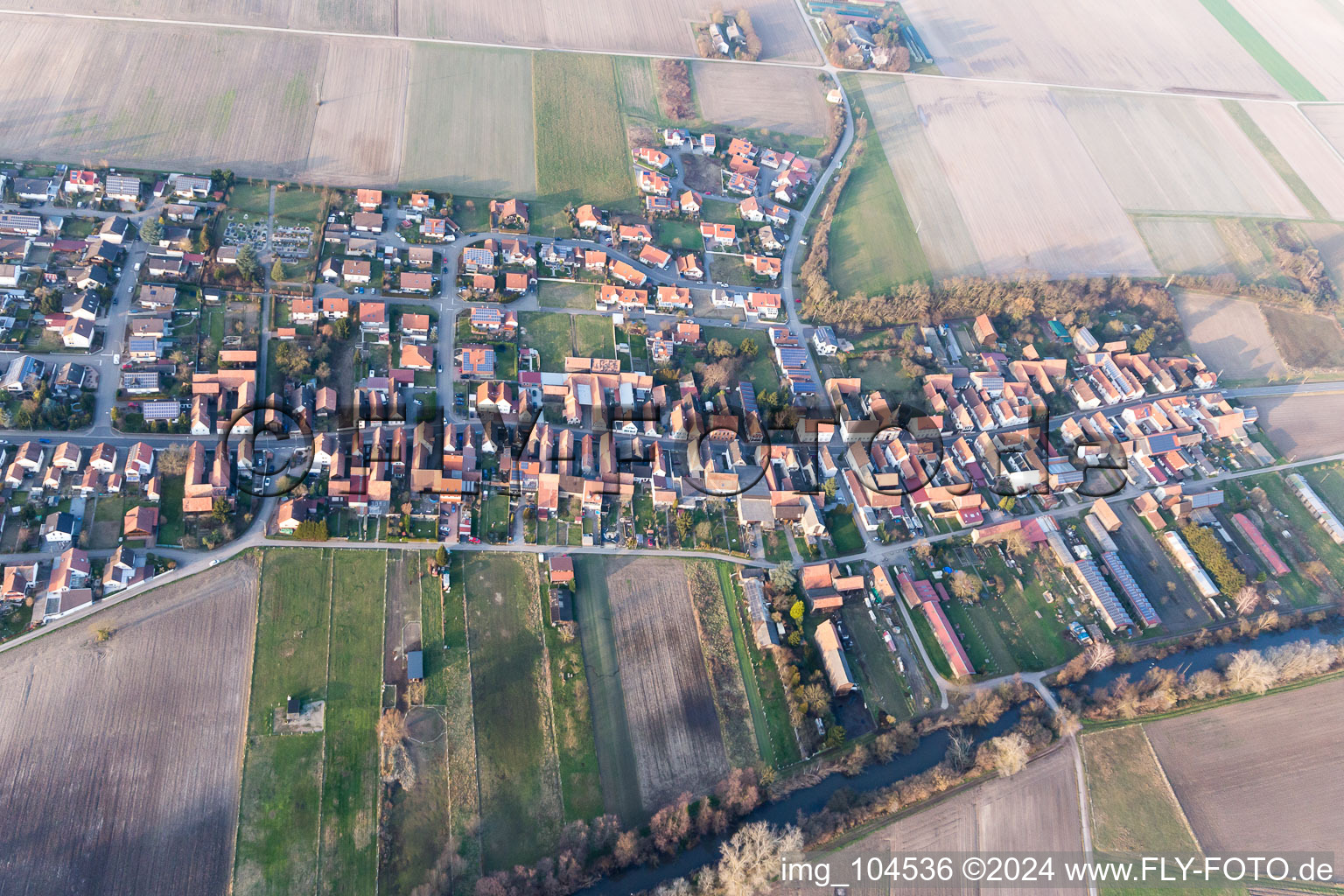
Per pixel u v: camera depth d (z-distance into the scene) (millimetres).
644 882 111562
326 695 120375
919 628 143375
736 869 109250
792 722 129250
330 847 108125
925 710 134375
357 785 113188
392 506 141625
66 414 139250
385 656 125562
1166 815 125938
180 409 145375
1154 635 148375
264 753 113625
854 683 134625
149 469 136750
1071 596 151750
